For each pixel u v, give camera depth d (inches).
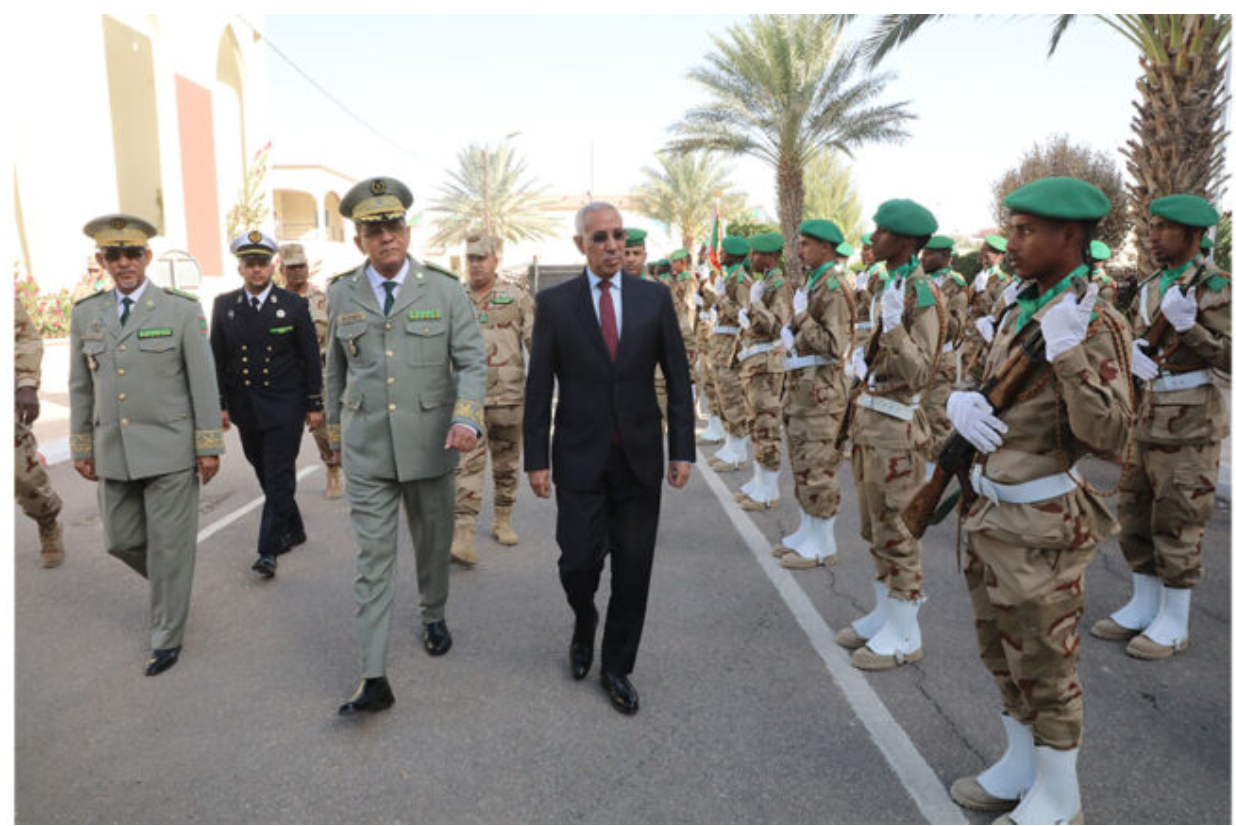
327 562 199.9
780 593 176.4
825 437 188.4
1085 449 91.2
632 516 131.0
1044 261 90.0
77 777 112.0
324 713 128.4
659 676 139.2
